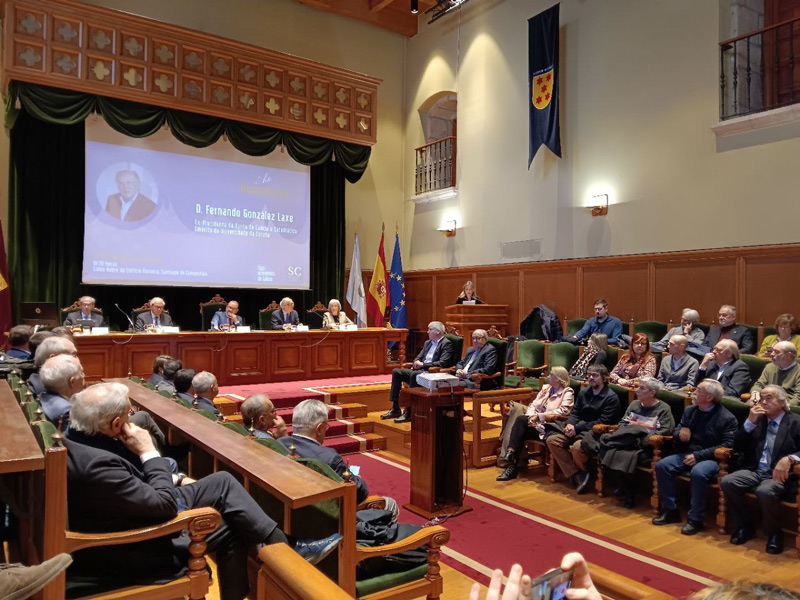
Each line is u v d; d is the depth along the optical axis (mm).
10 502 2549
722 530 4125
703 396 4402
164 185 9180
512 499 4828
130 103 8445
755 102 7602
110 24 8148
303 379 8141
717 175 7422
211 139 9133
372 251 12102
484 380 6285
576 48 9117
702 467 4180
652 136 8109
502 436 5789
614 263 8531
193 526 2246
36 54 7672
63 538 1985
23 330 5297
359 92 10422
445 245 11500
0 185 8430
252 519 2412
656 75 8070
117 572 2229
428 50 11898
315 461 2562
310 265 10766
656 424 4742
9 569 1531
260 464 2459
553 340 8867
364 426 6656
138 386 4699
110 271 8750
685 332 6941
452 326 9875
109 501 2123
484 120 10648
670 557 3709
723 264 7352
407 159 12445
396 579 2543
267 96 9453
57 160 8656
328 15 11391
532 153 9422
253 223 9984
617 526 4258
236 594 2432
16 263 8328
